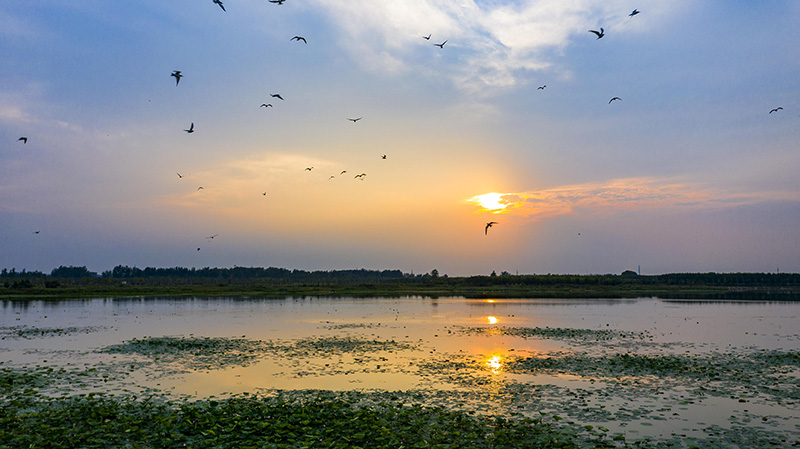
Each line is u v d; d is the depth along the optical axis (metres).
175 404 18.48
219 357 28.89
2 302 81.69
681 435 15.20
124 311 64.38
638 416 17.12
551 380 22.72
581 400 19.20
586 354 29.91
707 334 40.12
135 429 14.88
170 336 38.75
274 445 13.66
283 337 37.97
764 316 57.75
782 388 21.12
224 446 13.73
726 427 15.98
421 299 94.00
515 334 39.72
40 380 22.47
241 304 79.00
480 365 26.34
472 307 72.06
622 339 36.94
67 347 32.66
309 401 18.80
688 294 117.81
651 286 153.12
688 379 22.88
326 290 125.31
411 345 33.59
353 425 15.44
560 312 62.97
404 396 19.83
